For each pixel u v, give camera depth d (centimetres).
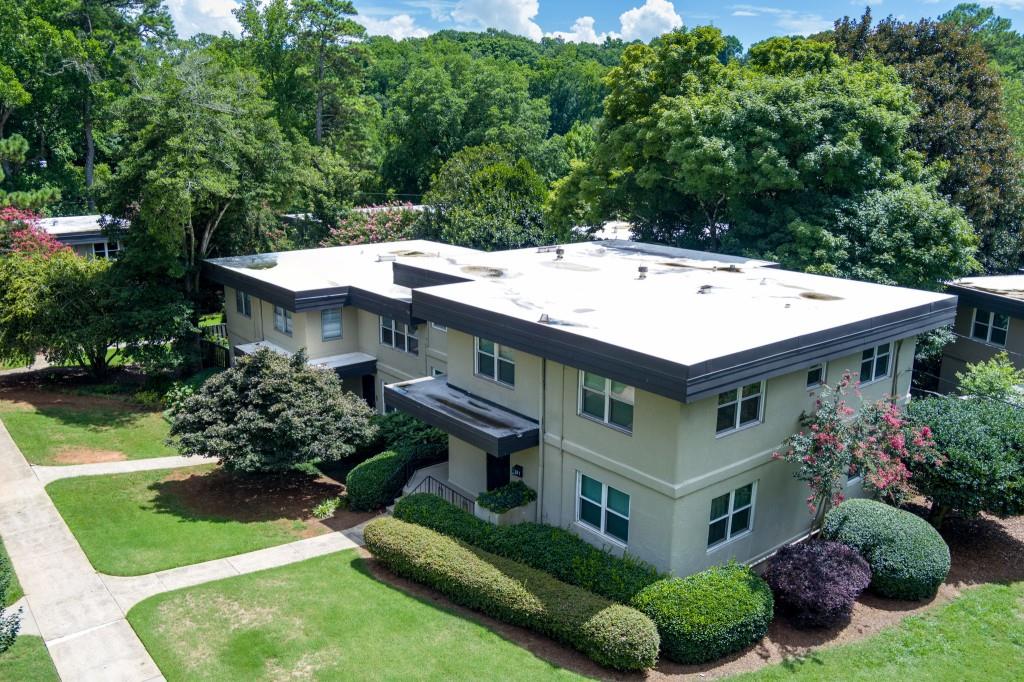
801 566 1474
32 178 5206
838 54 3869
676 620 1323
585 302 1875
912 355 1988
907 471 1630
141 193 2766
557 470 1733
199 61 2842
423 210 4525
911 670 1330
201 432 1992
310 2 5412
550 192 4119
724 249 3070
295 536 1862
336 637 1385
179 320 2902
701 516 1530
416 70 6669
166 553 1725
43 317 2781
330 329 2691
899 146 2919
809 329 1602
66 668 1295
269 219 3152
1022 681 1303
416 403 1930
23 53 4988
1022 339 2569
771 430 1642
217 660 1310
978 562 1722
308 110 5881
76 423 2584
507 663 1316
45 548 1727
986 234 3503
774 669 1326
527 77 10162
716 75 3359
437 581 1552
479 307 1794
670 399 1419
